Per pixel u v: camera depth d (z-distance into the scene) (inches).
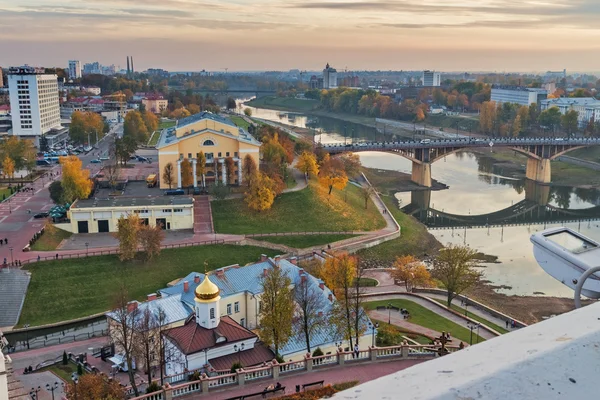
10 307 4564.5
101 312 4608.8
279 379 2242.9
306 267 5191.9
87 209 5954.7
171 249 5634.8
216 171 7352.4
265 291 3304.6
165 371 3144.7
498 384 229.3
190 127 7544.3
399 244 6692.9
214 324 3201.3
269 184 6663.4
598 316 281.1
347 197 7721.5
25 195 7313.0
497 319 4475.9
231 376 2176.4
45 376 3319.4
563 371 237.8
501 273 6048.2
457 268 4702.3
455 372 240.7
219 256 5669.3
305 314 3193.9
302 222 6688.0
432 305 4623.5
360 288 4938.5
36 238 5595.5
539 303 5211.6
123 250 5177.2
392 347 2504.9
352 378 2285.9
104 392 2645.2
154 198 6515.8
